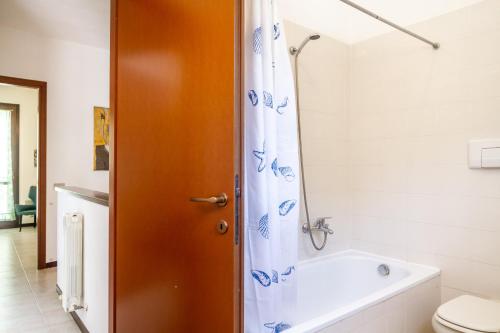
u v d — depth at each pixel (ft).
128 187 5.38
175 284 4.49
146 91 5.00
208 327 4.01
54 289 9.78
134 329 5.26
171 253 4.55
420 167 7.34
